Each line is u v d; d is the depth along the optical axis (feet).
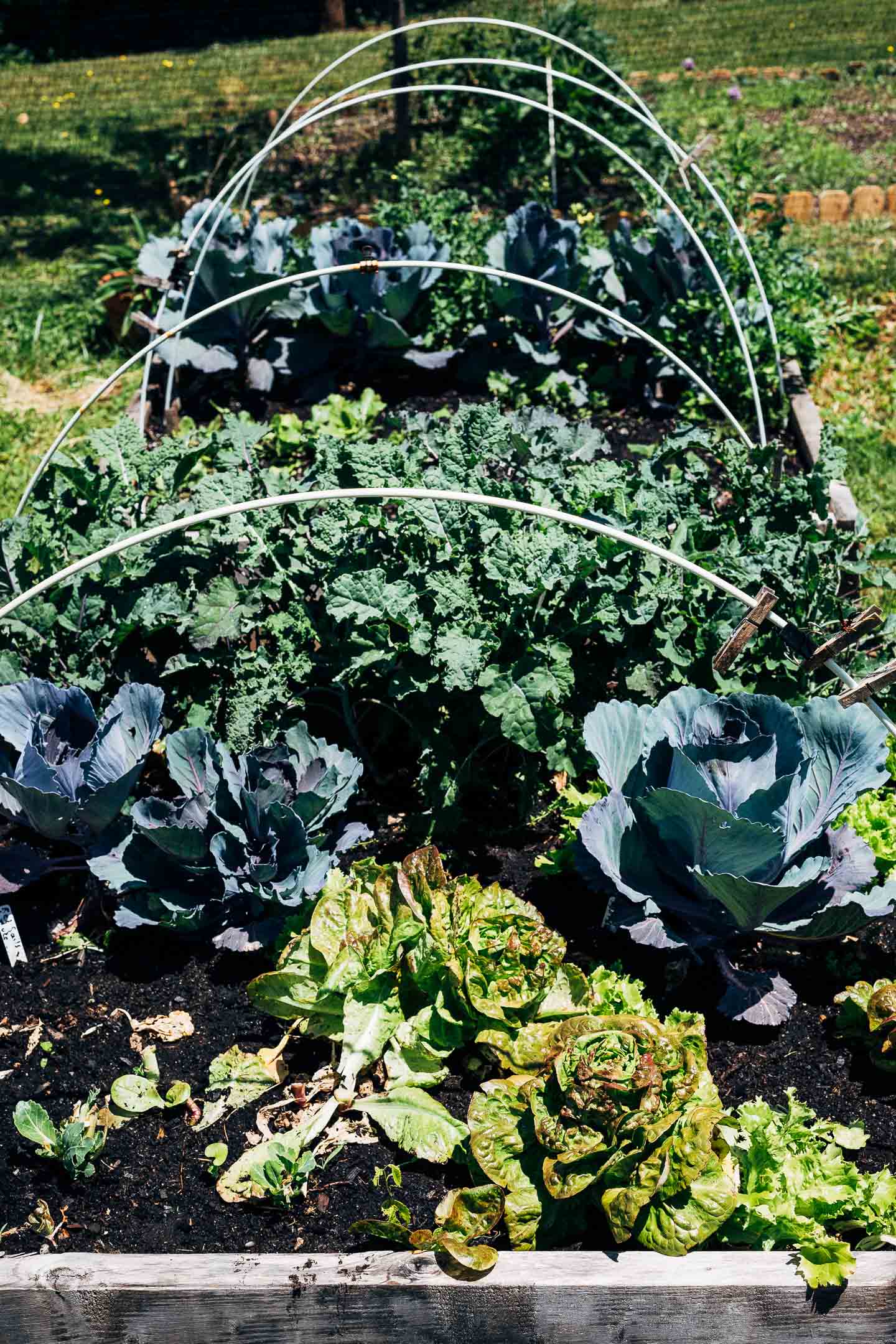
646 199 26.68
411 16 52.19
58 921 12.34
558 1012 10.32
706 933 10.94
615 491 13.48
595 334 21.11
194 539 13.79
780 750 10.57
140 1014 11.28
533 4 42.91
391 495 11.04
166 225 33.96
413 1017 10.59
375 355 21.71
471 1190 9.12
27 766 11.68
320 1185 9.80
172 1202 9.77
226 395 21.50
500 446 14.37
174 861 11.72
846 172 32.32
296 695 13.12
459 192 25.22
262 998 10.62
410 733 13.60
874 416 20.99
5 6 57.67
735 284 20.92
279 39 55.93
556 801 13.06
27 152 41.04
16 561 13.42
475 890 11.03
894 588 13.38
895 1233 8.96
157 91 47.93
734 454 14.48
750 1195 9.06
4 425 22.12
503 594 12.38
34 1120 10.14
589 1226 9.25
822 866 10.41
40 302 27.99
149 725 12.07
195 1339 8.77
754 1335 8.58
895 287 25.41
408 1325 8.67
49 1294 8.57
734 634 11.33
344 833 12.12
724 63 44.16
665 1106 9.15
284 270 21.70
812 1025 10.81
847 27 46.73
